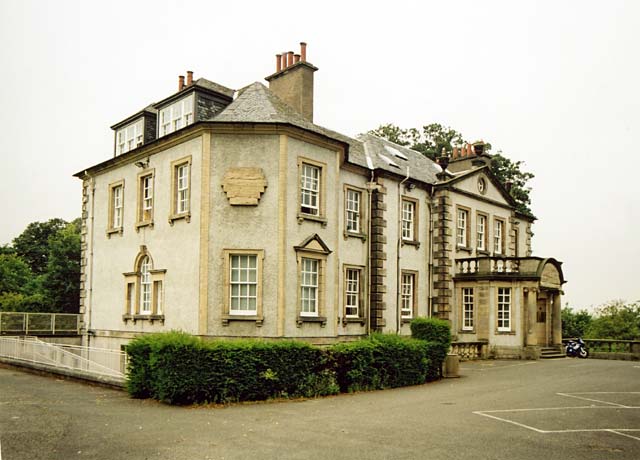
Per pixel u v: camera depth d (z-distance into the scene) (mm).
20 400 14453
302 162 21234
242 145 20500
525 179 49594
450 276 29984
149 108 26859
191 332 20266
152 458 8883
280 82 26469
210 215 20266
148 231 23578
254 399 14875
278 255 20047
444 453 9180
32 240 63312
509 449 9477
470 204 32125
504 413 12844
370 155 28516
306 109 25672
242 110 21312
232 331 19766
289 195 20562
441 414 12711
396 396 15812
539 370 23297
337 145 22656
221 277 20000
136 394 15180
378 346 17766
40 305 41094
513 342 29078
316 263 21672
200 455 9047
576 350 32375
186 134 21312
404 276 28281
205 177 20359
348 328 24688
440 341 20484
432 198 30172
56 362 20812
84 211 28781
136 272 24047
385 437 10305
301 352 15773
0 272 51750
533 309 29016
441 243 29734
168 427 11180
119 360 17219
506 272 29453
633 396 15680
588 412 13031
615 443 10000
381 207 26562
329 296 21891
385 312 26375
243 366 14727
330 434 10555
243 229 20172
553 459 8891
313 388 15867
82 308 28078
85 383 17875
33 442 9789
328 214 22203
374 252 26141
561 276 31703
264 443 9836
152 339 14969
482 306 29422
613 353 32031
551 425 11492
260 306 19844
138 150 24016
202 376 14195
